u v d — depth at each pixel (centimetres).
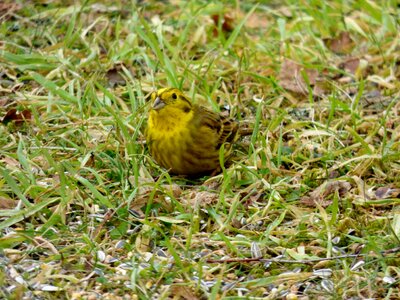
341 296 970
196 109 1239
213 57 1484
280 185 1177
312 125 1336
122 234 1076
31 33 1554
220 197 1121
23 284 972
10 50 1509
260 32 1644
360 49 1588
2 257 1019
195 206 1108
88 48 1495
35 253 1029
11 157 1209
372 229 1094
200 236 1080
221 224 1088
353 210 1130
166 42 1482
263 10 1711
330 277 1007
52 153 1222
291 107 1405
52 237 1061
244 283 989
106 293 968
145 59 1435
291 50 1535
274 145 1278
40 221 1096
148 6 1692
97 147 1223
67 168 1138
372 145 1284
